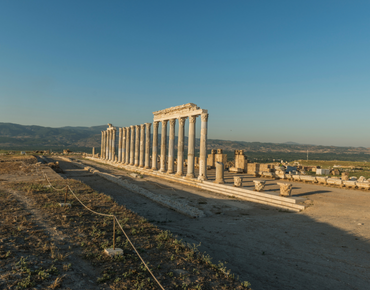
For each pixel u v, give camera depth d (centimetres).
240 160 4269
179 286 710
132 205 2033
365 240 1218
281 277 923
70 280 693
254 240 1296
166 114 3825
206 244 1242
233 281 782
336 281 892
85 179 3356
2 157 5369
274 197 2052
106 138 6894
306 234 1347
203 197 2392
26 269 715
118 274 752
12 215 1243
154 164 4206
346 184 2536
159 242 1047
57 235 1023
